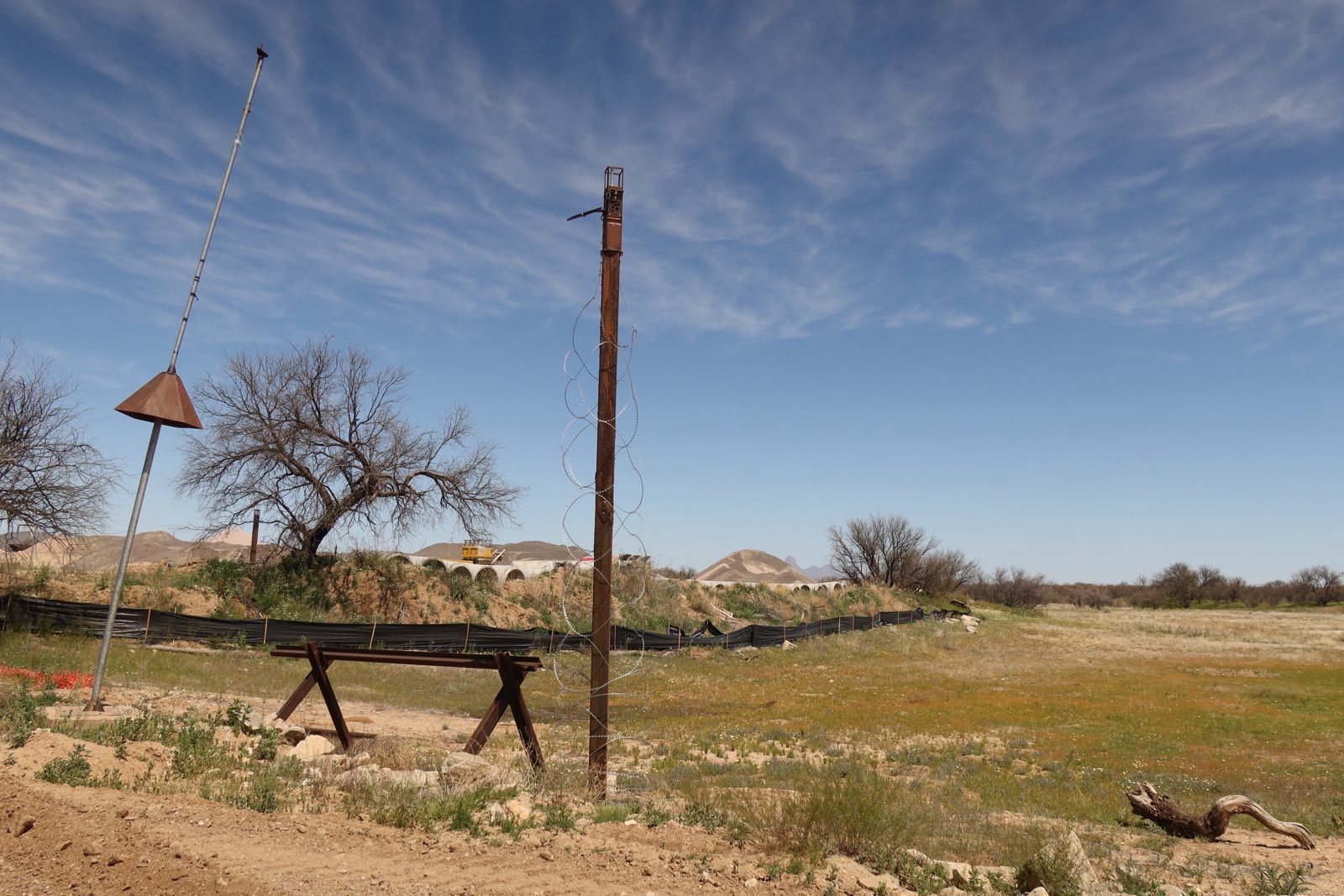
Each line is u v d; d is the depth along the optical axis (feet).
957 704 79.66
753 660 115.65
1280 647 157.69
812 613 179.73
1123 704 81.66
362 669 80.74
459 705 64.64
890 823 25.58
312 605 105.29
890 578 245.65
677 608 145.79
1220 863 29.35
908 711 73.67
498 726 54.90
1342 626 224.74
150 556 146.10
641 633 111.75
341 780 27.27
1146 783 38.73
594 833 23.62
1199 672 114.52
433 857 20.01
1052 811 38.27
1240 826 37.93
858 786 28.86
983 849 28.14
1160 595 376.68
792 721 65.36
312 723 47.75
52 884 16.37
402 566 118.73
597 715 30.76
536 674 86.02
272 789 25.00
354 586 111.75
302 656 36.22
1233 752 57.82
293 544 112.16
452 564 126.31
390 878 18.26
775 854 22.54
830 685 93.76
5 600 73.26
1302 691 93.04
